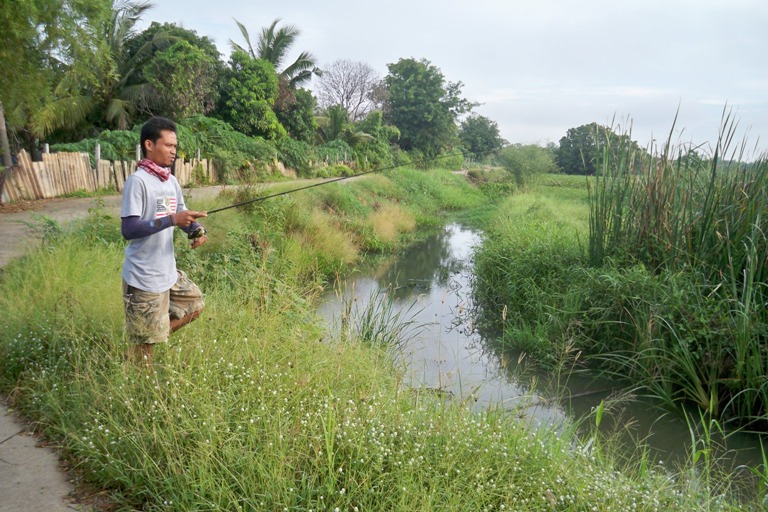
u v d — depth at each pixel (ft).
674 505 10.21
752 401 16.42
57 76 40.34
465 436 10.53
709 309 18.26
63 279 16.43
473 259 38.68
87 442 9.64
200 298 12.39
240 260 23.16
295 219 36.14
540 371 20.31
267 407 10.23
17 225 29.96
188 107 71.97
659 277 20.65
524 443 11.24
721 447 15.08
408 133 145.89
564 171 125.39
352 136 115.03
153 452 9.27
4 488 8.82
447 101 150.61
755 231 18.56
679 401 18.02
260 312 15.08
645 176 23.40
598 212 24.80
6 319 14.07
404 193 70.59
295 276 25.08
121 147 53.67
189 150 60.39
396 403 11.46
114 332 13.20
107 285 16.14
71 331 12.62
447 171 108.88
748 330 16.78
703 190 21.52
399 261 40.47
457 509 8.48
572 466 10.97
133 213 10.64
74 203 39.42
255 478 8.68
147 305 11.00
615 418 16.67
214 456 8.98
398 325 22.39
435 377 18.49
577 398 18.10
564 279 25.48
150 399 10.28
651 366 18.79
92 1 36.63
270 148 74.33
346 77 174.60
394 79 150.71
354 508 8.12
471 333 24.12
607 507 9.29
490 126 197.36
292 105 100.17
